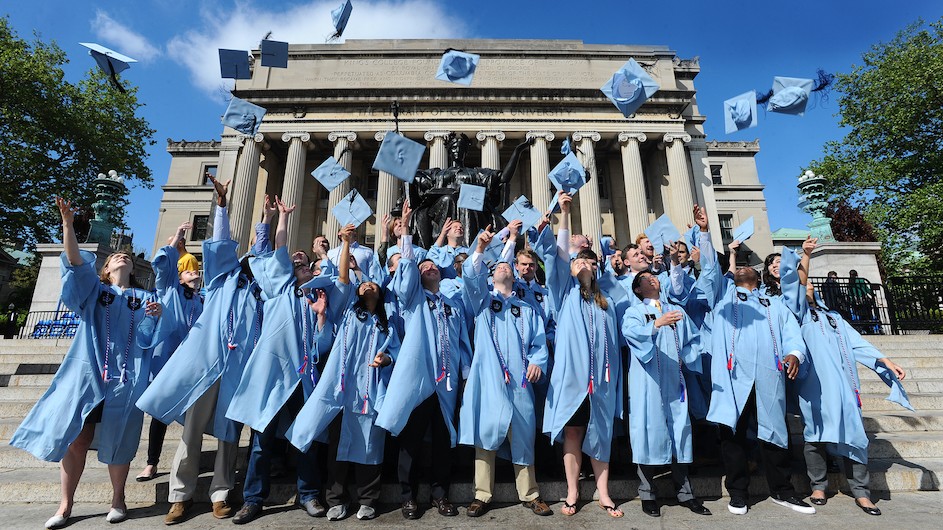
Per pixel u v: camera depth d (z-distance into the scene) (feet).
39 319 48.73
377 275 16.08
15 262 117.50
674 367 14.48
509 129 107.34
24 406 21.71
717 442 17.08
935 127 83.41
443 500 13.44
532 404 13.96
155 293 15.06
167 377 13.08
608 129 108.47
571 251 18.74
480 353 14.17
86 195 95.30
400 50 114.11
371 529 12.28
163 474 15.85
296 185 103.30
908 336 34.96
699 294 16.48
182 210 129.29
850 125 91.40
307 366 14.17
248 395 13.12
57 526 12.47
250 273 15.49
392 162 16.60
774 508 13.79
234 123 17.26
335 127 107.24
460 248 18.84
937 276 43.98
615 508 13.37
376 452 13.09
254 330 14.66
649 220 116.37
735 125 16.99
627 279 17.16
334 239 103.50
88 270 13.52
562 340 14.16
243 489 13.75
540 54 115.03
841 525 12.44
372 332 14.10
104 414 13.03
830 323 15.58
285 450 15.99
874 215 80.02
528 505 13.91
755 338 14.83
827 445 14.34
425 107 108.88
